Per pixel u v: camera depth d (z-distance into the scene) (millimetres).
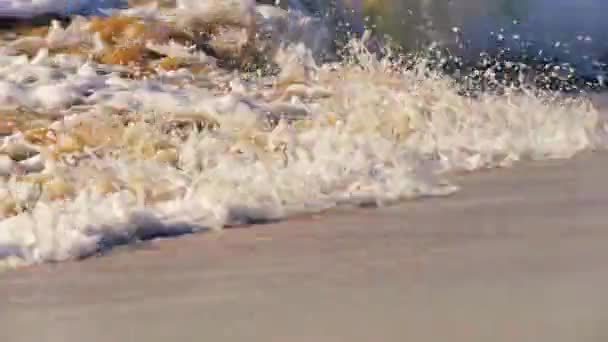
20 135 27406
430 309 14031
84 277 17578
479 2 45781
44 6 38656
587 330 12594
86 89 31875
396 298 14750
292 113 30672
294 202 22344
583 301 13977
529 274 15672
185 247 19453
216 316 14523
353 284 15766
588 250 17219
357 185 23422
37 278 17641
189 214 21406
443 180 24516
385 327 13328
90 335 14109
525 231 18984
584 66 42844
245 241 19672
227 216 21203
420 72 33219
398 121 28844
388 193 23047
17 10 38250
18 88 31250
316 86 33844
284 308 14664
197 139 26375
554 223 19625
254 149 25781
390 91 30812
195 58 36562
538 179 24984
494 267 16250
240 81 34312
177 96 31516
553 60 43312
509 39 44406
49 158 25281
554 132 29766
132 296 16109
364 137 26594
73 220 20359
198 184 22969
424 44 43156
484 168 26734
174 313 14867
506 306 13922
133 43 36688
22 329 14586
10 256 18922
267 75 36781
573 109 31516
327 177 23750
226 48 38094
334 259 17641
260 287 16062
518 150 28203
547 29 46062
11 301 16172
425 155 27453
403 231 19656
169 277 17219
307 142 26250
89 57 35250
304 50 39250
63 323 14805
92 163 24781
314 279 16312
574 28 46406
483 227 19531
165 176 23672
